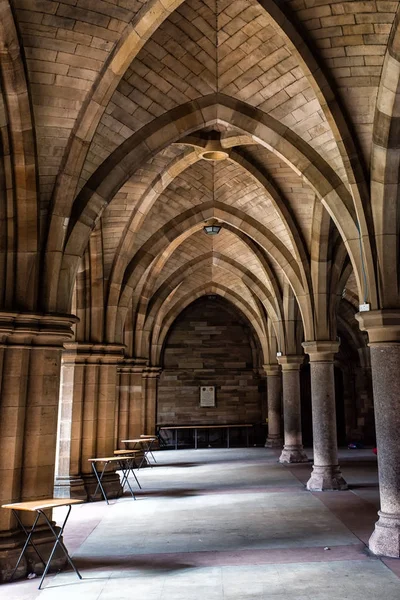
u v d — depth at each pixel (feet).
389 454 22.57
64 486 34.81
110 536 25.59
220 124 31.27
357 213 24.70
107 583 18.89
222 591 17.80
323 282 37.70
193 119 28.68
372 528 25.94
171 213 43.75
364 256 24.26
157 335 71.56
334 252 38.32
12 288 21.72
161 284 62.13
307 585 18.20
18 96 20.66
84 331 37.22
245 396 80.74
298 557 21.58
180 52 25.34
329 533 25.26
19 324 21.27
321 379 37.81
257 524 27.43
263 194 41.14
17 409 20.99
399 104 22.53
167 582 18.86
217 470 49.32
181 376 80.89
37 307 22.27
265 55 25.67
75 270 24.53
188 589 18.08
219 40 25.41
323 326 37.60
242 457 60.34
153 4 19.88
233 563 20.97
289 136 28.99
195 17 23.70
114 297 38.27
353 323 73.26
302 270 38.42
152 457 60.23
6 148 21.52
